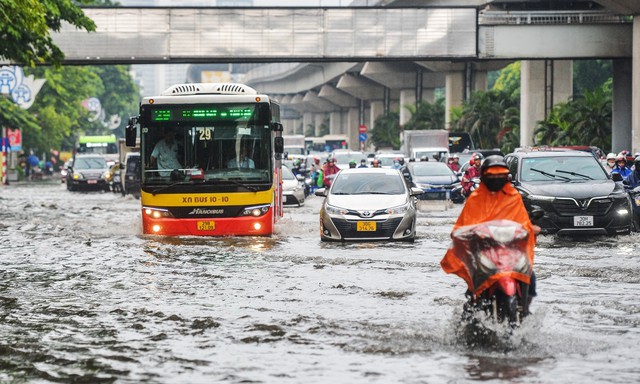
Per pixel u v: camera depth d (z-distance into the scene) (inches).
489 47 3988.7
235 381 640.4
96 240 1667.1
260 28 3954.2
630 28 4003.4
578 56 4010.8
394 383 626.2
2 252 1487.5
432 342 759.1
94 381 644.7
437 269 1226.0
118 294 1034.1
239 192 1684.3
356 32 3969.0
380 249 1494.8
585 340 757.9
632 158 1925.4
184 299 991.6
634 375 642.2
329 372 661.3
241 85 1750.7
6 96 5177.2
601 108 4136.3
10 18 2402.8
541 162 1721.2
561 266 1237.1
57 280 1152.2
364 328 820.6
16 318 891.4
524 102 5118.1
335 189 1692.9
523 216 753.0
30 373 671.1
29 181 6343.5
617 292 1016.9
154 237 1669.5
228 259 1352.1
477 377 638.5
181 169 1679.4
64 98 7445.9
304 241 1627.7
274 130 1747.0
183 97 1678.2
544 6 5255.9
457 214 2407.7
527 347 733.9
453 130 5866.1
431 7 3961.6
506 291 710.5
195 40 3949.3
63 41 3912.4
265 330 819.4
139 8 3922.2
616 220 1601.9
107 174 4532.5
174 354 728.3
